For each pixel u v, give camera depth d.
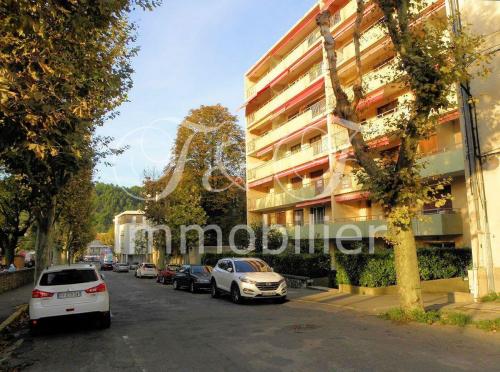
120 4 7.65
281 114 36.22
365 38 25.09
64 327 11.05
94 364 7.07
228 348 7.84
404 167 10.31
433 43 9.77
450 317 9.81
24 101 7.38
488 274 12.57
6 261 30.56
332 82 11.48
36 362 7.42
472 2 13.51
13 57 7.74
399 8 10.39
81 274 10.61
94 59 9.30
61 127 8.53
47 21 7.43
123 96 13.99
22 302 16.64
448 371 5.98
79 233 43.53
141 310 14.21
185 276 23.23
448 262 18.12
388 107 25.08
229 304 15.80
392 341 8.03
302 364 6.54
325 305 14.23
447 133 20.81
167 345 8.30
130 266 64.94
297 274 23.20
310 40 32.19
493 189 12.77
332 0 29.48
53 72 7.89
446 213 20.44
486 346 7.48
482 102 13.09
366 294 15.98
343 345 7.77
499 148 12.60
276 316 11.97
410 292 10.45
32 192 12.88
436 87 9.62
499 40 12.75
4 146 7.93
